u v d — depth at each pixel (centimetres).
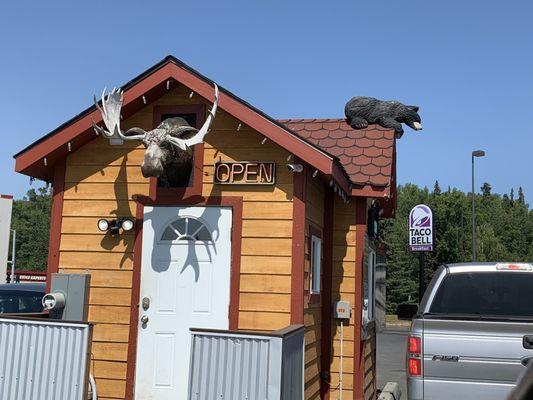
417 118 1009
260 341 514
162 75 752
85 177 803
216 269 754
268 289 736
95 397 698
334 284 902
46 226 6812
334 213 916
